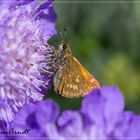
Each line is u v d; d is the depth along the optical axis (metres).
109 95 0.22
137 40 0.38
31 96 0.27
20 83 0.26
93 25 0.38
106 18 0.38
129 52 0.38
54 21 0.28
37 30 0.27
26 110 0.22
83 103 0.22
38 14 0.28
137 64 0.37
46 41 0.28
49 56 0.27
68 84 0.28
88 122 0.22
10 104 0.26
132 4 0.39
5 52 0.26
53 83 0.28
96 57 0.37
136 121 0.22
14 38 0.26
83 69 0.28
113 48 0.38
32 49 0.27
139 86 0.36
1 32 0.26
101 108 0.22
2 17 0.26
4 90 0.26
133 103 0.35
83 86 0.28
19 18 0.26
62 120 0.22
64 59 0.28
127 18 0.39
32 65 0.27
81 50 0.36
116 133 0.21
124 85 0.36
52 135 0.21
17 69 0.26
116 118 0.22
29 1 0.27
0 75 0.26
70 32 0.37
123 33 0.38
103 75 0.36
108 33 0.38
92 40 0.37
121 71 0.36
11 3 0.26
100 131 0.22
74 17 0.38
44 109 0.21
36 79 0.27
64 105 0.33
